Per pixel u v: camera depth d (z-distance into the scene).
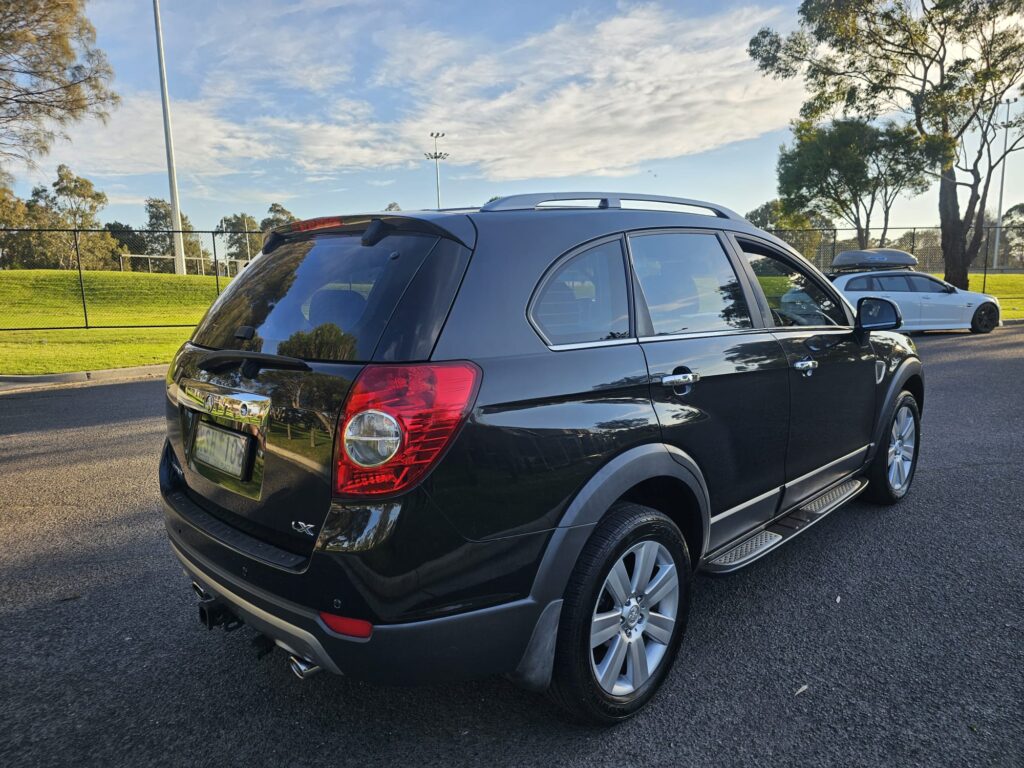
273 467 2.08
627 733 2.37
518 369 2.10
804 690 2.58
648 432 2.42
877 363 4.03
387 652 1.92
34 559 3.86
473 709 2.52
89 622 3.17
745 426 2.91
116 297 28.53
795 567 3.64
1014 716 2.41
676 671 2.72
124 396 9.10
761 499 3.12
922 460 5.52
